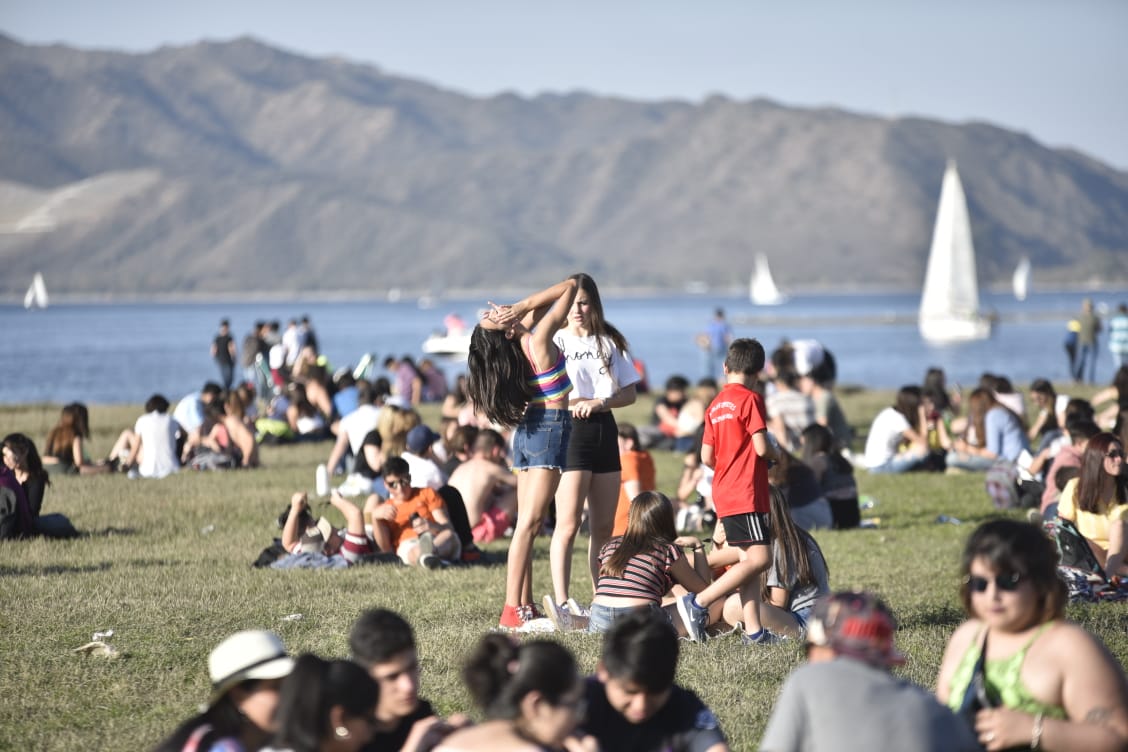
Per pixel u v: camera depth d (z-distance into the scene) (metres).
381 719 18.45
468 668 16.58
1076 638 16.62
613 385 33.25
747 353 30.52
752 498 30.14
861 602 15.75
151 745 23.70
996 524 16.97
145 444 73.00
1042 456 59.09
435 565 43.34
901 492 65.81
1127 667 28.47
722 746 18.77
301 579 40.78
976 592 16.88
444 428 68.88
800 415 74.75
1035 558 16.62
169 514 57.19
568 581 33.03
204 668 29.03
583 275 33.12
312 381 96.38
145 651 30.45
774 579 32.09
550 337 31.56
